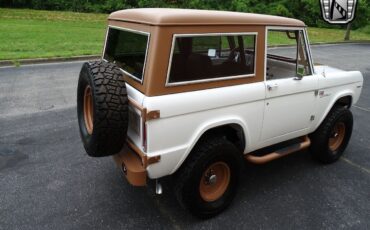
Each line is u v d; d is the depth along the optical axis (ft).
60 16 70.95
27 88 26.58
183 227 11.68
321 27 99.96
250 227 11.75
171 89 10.05
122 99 10.01
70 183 14.08
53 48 40.98
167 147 10.28
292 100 13.30
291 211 12.64
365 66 42.78
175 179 11.45
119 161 11.23
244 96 11.56
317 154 15.78
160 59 9.68
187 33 10.02
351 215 12.51
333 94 15.06
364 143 18.75
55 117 21.04
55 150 16.88
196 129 10.69
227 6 90.48
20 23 57.98
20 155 16.26
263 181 14.58
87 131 11.62
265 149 14.78
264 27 11.87
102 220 11.93
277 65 14.70
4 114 21.17
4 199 12.89
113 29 12.84
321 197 13.56
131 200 13.07
